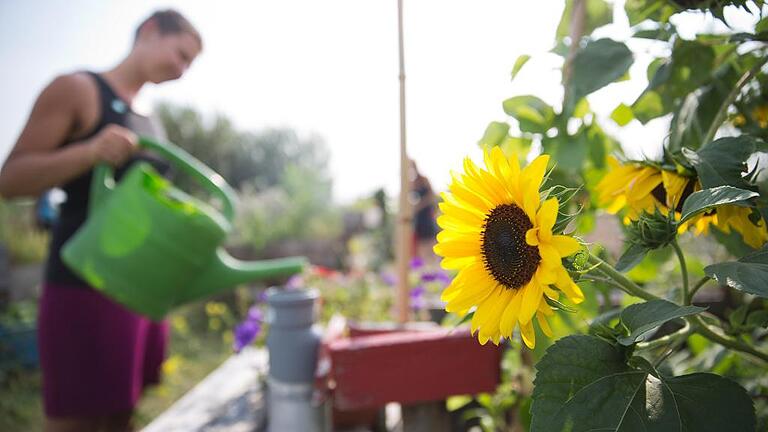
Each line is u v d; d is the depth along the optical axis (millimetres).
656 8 769
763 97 757
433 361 984
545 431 494
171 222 1318
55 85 1445
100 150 1398
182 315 5574
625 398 500
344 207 11531
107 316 1491
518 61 933
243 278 1457
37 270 5414
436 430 1054
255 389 2066
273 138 24406
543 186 573
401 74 1173
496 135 1033
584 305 907
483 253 582
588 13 904
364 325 1290
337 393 979
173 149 1511
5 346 3754
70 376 1462
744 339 745
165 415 1834
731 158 547
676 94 798
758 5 617
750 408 489
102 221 1345
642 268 999
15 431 3025
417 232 3340
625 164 655
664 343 584
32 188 1406
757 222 564
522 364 1128
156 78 1726
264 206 8523
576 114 957
